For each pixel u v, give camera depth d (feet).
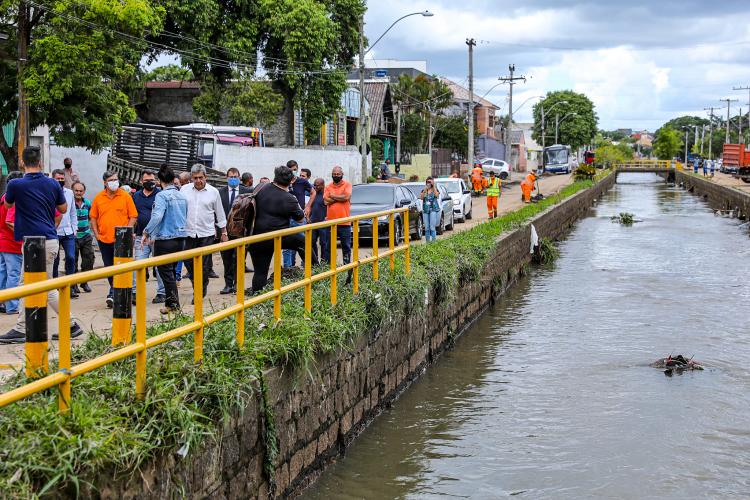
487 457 34.17
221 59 128.06
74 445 16.42
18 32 61.93
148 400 19.34
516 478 31.99
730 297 71.46
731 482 31.83
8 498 14.66
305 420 29.09
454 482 31.48
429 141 228.02
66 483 16.01
